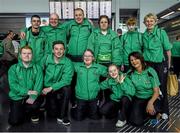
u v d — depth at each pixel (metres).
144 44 3.89
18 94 3.59
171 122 3.69
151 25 3.78
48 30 4.20
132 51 3.92
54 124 3.62
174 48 7.86
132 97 3.72
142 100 3.68
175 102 4.86
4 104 4.79
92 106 3.84
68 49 4.20
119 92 3.78
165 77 3.82
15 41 6.69
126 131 3.35
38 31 4.12
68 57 4.20
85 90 3.80
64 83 3.75
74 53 4.13
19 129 3.42
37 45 4.08
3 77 6.82
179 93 5.49
